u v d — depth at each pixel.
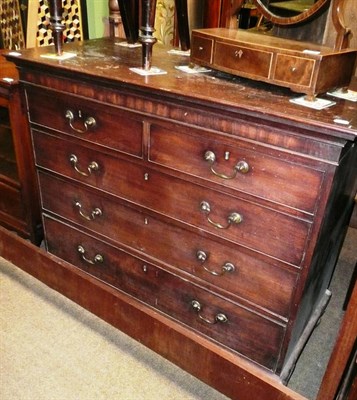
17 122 1.40
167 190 1.12
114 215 1.29
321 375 1.27
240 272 1.08
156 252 1.24
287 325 1.06
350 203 1.24
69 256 1.51
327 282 1.42
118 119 1.11
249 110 0.87
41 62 1.16
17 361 1.24
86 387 1.18
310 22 1.13
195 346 1.14
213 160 0.99
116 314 1.30
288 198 0.92
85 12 1.86
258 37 1.09
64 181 1.36
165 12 1.86
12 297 1.47
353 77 1.29
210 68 1.14
